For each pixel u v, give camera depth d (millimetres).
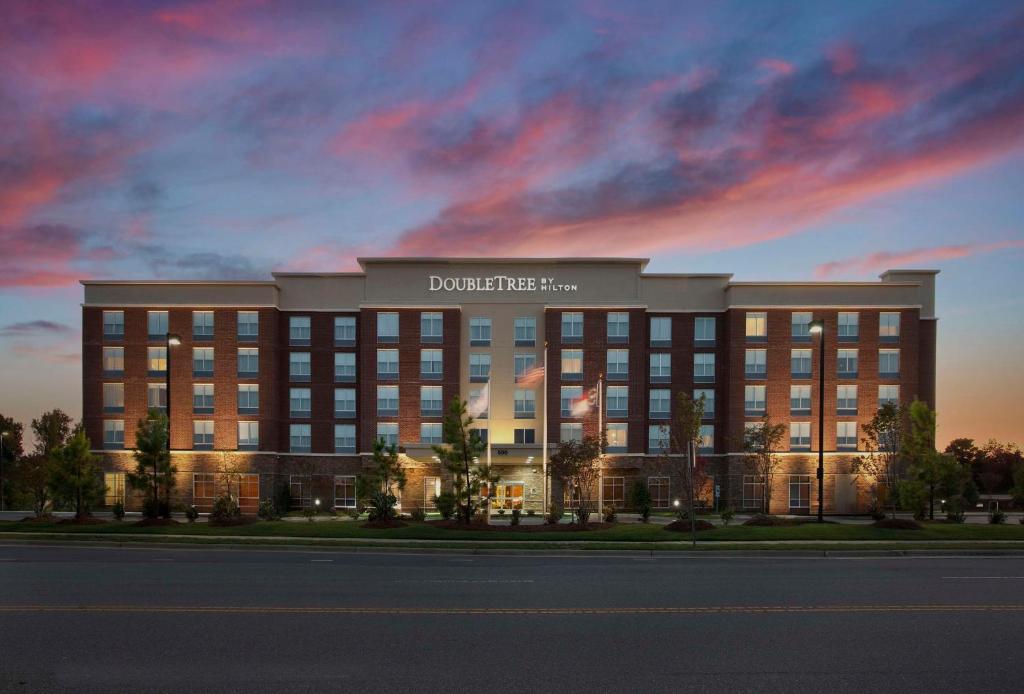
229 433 53844
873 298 54156
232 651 11727
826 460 52969
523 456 52000
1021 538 28891
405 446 52938
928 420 37719
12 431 80062
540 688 9891
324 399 55438
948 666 11039
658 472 53906
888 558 24953
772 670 10773
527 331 55281
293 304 55750
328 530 31031
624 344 54438
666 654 11617
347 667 10828
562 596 16781
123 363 54469
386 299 55562
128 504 53188
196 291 54656
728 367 54031
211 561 23562
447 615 14531
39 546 28312
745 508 52812
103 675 10461
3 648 11922
